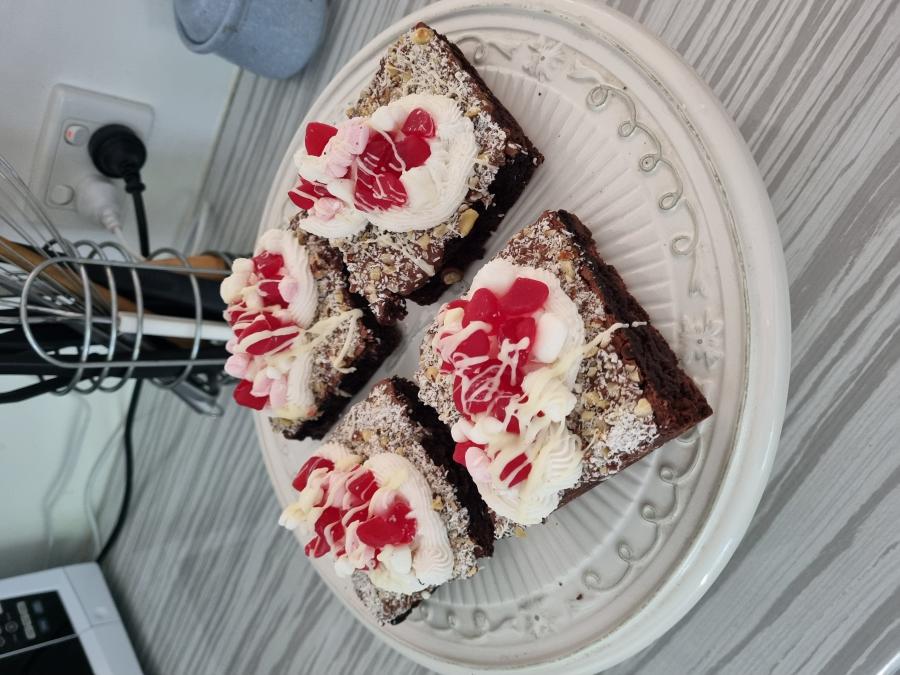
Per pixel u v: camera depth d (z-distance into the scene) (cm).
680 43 38
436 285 43
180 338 48
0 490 62
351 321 44
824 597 34
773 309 30
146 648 65
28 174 51
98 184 53
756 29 35
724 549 31
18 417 61
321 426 49
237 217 61
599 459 33
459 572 39
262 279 45
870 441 33
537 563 37
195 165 62
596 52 35
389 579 39
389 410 41
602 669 35
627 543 34
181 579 64
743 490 30
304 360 44
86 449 66
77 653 59
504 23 39
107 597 65
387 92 41
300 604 56
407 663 49
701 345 32
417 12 42
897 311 32
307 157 40
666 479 33
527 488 33
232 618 60
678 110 32
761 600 36
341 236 42
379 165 38
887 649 33
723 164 31
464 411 34
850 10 33
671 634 38
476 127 38
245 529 60
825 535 34
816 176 34
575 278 34
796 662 35
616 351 32
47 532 65
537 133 38
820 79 34
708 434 31
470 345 33
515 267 35
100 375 44
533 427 33
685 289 32
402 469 39
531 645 37
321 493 41
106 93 53
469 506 39
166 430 67
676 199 32
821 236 34
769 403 30
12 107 49
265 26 49
